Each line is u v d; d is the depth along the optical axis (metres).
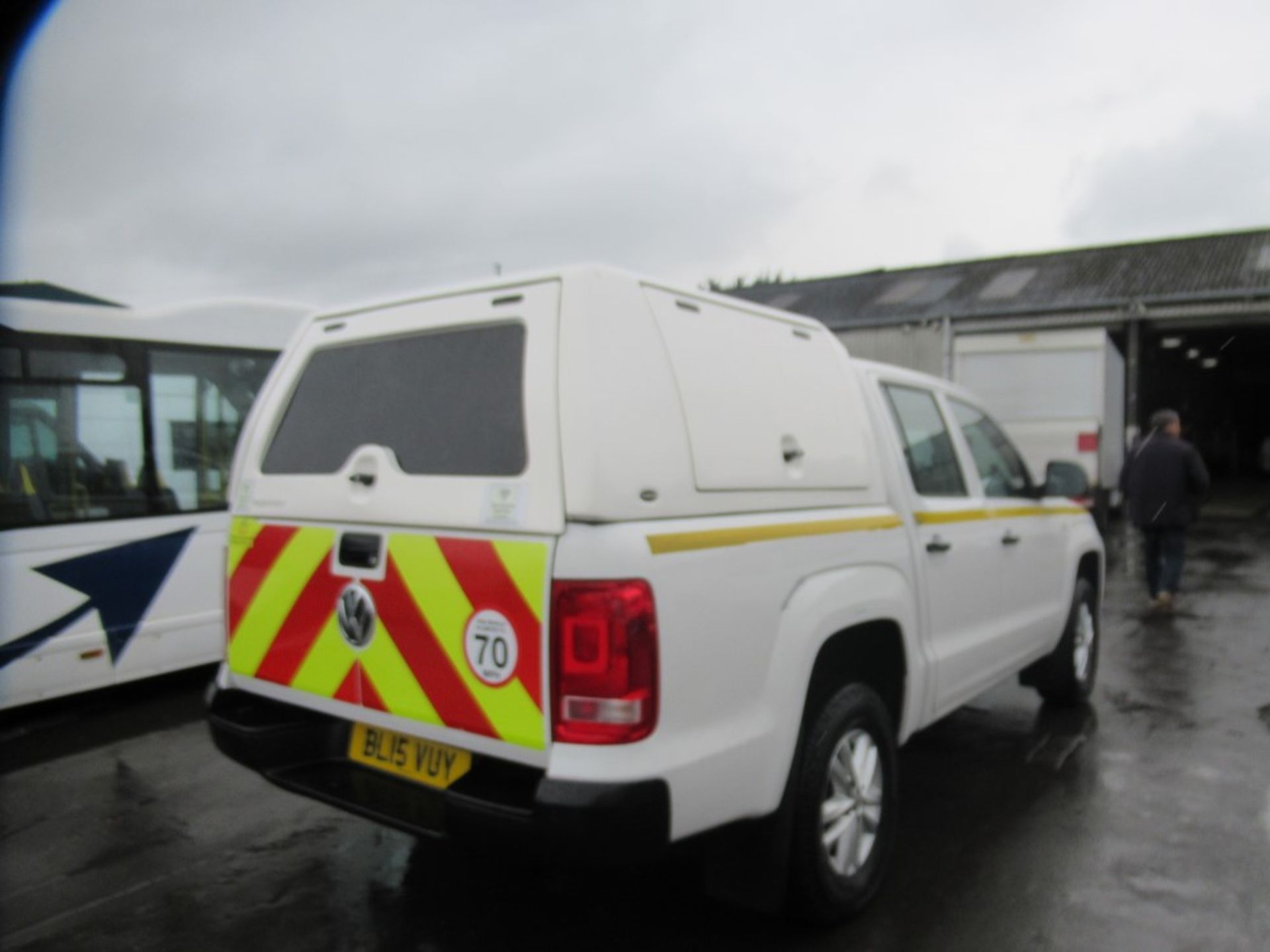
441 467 2.68
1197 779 4.35
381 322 3.06
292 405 3.25
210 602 6.30
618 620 2.31
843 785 3.07
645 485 2.46
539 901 3.28
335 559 2.85
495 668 2.46
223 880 3.48
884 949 2.95
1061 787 4.27
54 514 5.62
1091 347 14.23
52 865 3.63
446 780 2.63
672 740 2.42
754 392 2.96
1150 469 8.16
